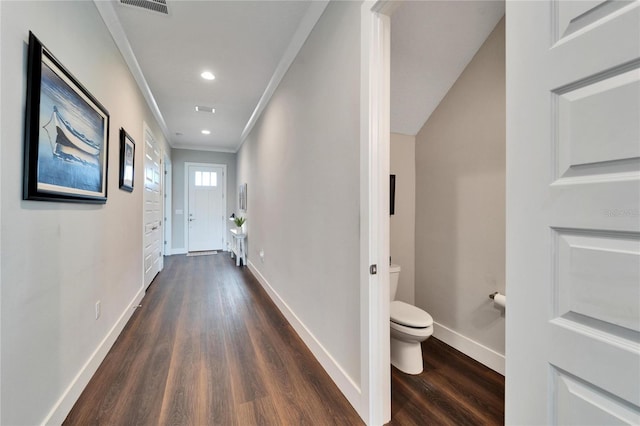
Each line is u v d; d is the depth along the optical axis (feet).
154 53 8.59
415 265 8.61
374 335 4.54
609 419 1.75
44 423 4.18
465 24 6.09
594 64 1.77
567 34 1.92
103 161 6.48
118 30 7.26
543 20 2.06
